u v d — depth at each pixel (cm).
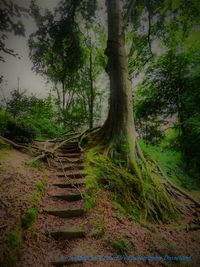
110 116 804
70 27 984
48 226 416
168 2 967
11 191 455
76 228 423
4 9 559
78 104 2012
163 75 1209
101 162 686
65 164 741
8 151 684
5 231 343
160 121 1252
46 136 1204
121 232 459
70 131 1462
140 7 1030
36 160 679
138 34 1220
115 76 809
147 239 464
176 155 1130
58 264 340
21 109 1315
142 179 655
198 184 977
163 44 1243
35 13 895
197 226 596
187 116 1094
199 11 988
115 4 876
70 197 522
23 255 330
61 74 1195
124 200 582
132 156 698
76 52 1049
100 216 487
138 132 1292
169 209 621
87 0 989
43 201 491
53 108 1769
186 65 1138
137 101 1309
